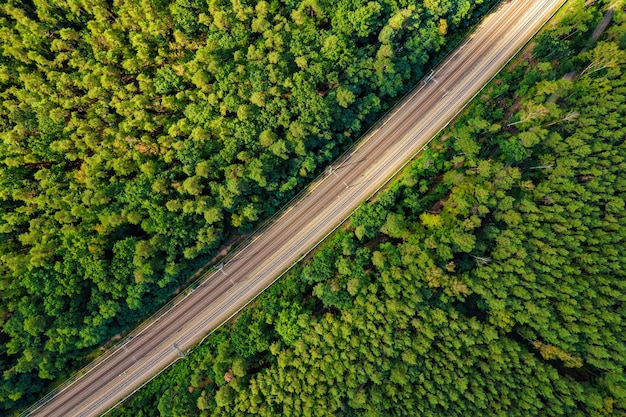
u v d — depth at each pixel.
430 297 78.62
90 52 89.88
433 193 86.56
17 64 88.06
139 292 79.06
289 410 75.38
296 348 78.44
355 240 85.75
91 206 80.00
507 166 82.81
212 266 88.44
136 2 86.81
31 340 77.50
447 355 76.50
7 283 77.12
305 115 80.50
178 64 86.06
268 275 88.31
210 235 80.25
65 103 83.75
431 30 87.56
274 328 83.50
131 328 86.69
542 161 83.06
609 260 77.94
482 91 90.88
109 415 83.38
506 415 72.62
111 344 86.00
